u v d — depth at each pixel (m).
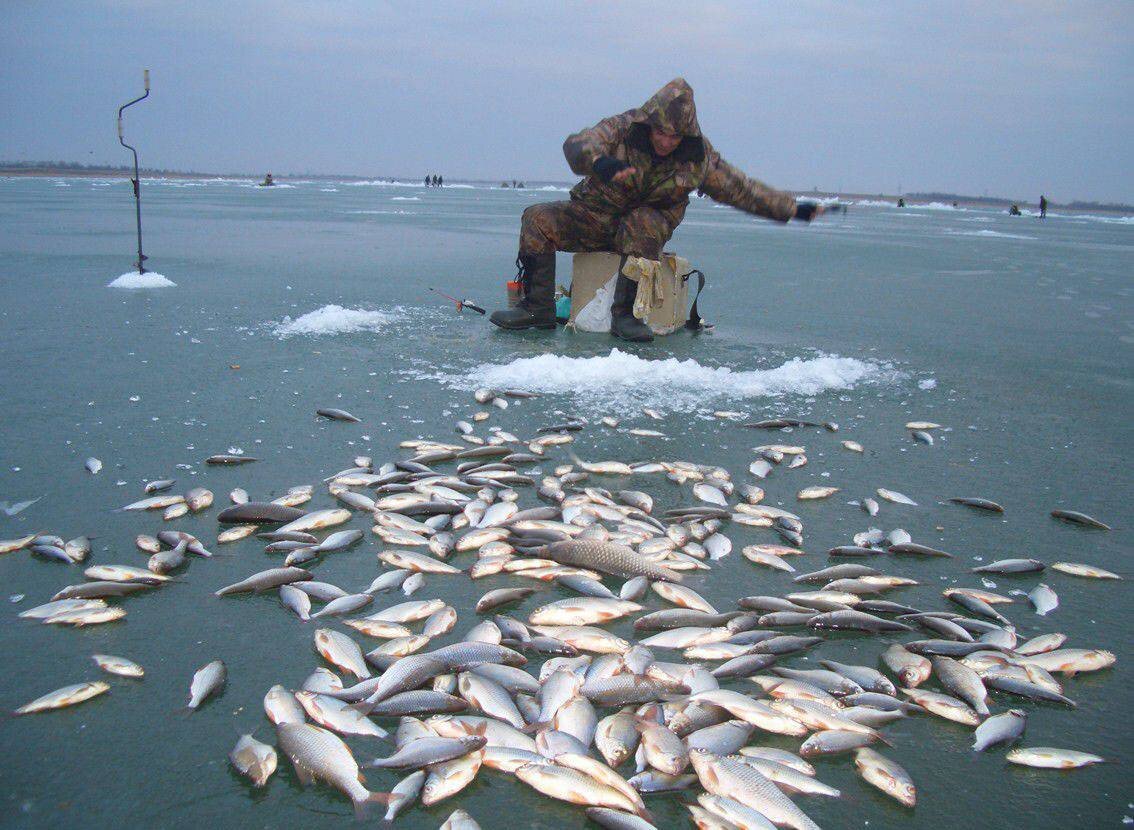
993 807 2.29
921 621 3.30
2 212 29.59
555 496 4.45
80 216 28.41
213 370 6.89
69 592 3.24
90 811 2.15
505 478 4.66
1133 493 4.78
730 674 2.92
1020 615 3.41
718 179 8.00
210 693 2.67
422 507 4.23
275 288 11.94
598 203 8.68
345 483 4.50
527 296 9.44
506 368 7.16
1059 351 9.11
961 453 5.47
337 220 31.09
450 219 33.78
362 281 13.07
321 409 5.74
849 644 3.19
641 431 5.70
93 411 5.61
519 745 2.47
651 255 8.59
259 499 4.28
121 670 2.78
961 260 21.59
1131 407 6.69
